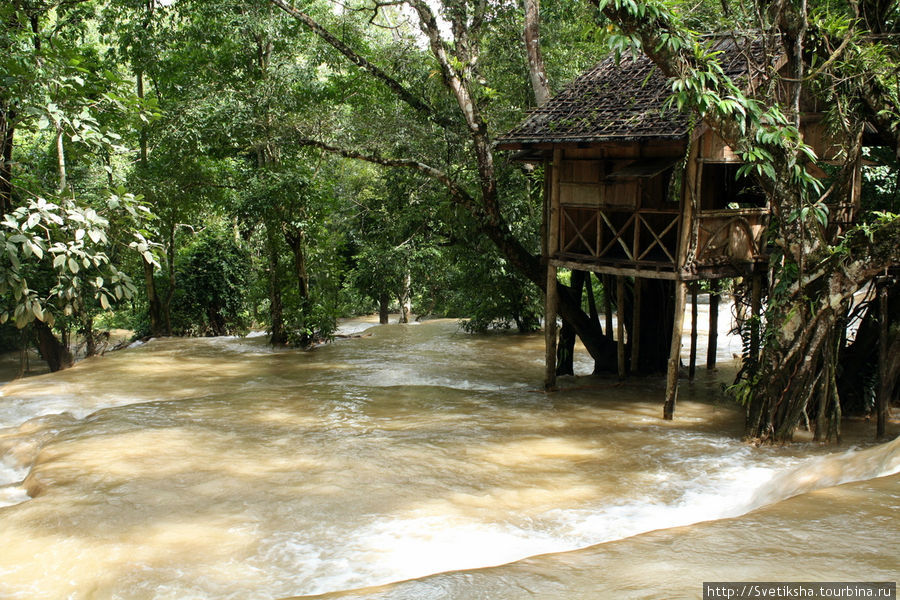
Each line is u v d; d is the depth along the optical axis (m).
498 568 5.19
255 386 15.30
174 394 14.69
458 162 17.12
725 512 7.47
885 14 10.62
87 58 20.06
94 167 19.05
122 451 9.74
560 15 18.97
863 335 11.20
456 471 8.82
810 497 6.34
